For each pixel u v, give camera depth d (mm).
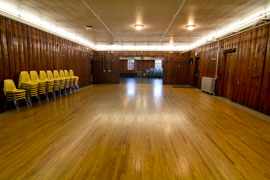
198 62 10375
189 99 6566
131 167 2145
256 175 2018
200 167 2164
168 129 3420
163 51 12461
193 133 3232
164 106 5355
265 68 4562
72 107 5098
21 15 5137
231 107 5293
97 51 12555
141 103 5750
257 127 3574
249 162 2287
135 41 10109
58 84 6426
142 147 2666
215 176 1994
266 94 4496
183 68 12414
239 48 5812
